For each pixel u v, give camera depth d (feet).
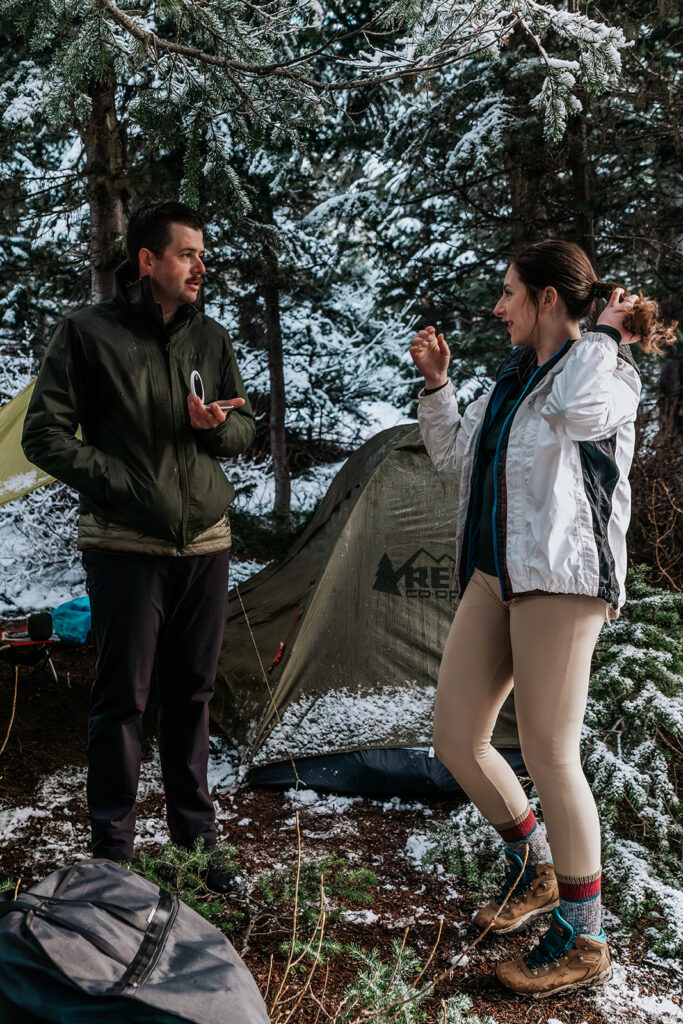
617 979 7.18
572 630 6.55
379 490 11.87
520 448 6.68
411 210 24.97
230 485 8.14
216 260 23.35
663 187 20.83
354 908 8.06
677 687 9.75
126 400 7.40
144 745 12.05
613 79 10.56
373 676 11.09
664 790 9.22
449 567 11.52
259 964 7.06
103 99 17.78
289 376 33.37
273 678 11.42
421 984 6.97
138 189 17.69
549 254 6.82
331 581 11.50
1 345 25.96
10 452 13.97
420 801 10.46
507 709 11.02
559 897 7.02
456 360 23.48
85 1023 4.09
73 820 9.76
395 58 9.02
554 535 6.41
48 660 13.98
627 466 6.83
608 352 6.42
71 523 21.54
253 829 9.67
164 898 4.97
